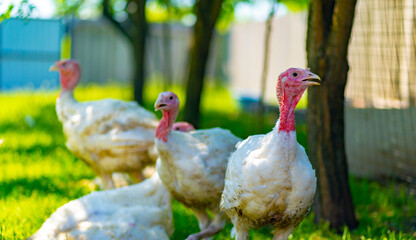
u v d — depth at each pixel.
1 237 4.42
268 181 3.42
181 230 5.02
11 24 17.58
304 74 3.39
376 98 6.94
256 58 15.95
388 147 6.88
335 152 5.16
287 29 13.38
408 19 6.27
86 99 13.94
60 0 10.74
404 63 6.60
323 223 5.18
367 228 5.09
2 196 5.66
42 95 14.87
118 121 5.56
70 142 5.77
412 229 5.20
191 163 4.18
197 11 7.98
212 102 16.77
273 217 3.61
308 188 3.48
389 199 6.08
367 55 6.56
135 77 11.74
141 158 5.59
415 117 6.42
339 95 5.08
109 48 19.52
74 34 18.91
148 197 4.46
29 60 17.91
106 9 11.37
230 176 3.67
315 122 5.14
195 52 8.12
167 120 4.22
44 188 6.08
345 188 5.23
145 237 4.08
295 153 3.45
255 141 3.64
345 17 4.77
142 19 11.52
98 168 5.77
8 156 7.54
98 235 3.90
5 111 11.57
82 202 4.17
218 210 4.41
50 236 3.91
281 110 3.42
